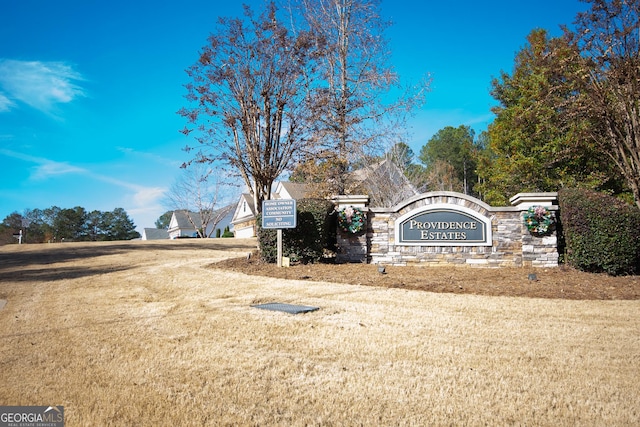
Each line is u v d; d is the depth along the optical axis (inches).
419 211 520.4
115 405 157.6
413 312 299.3
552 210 492.7
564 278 423.5
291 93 601.9
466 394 169.2
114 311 306.2
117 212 3393.2
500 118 1109.1
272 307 311.1
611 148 752.3
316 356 210.8
